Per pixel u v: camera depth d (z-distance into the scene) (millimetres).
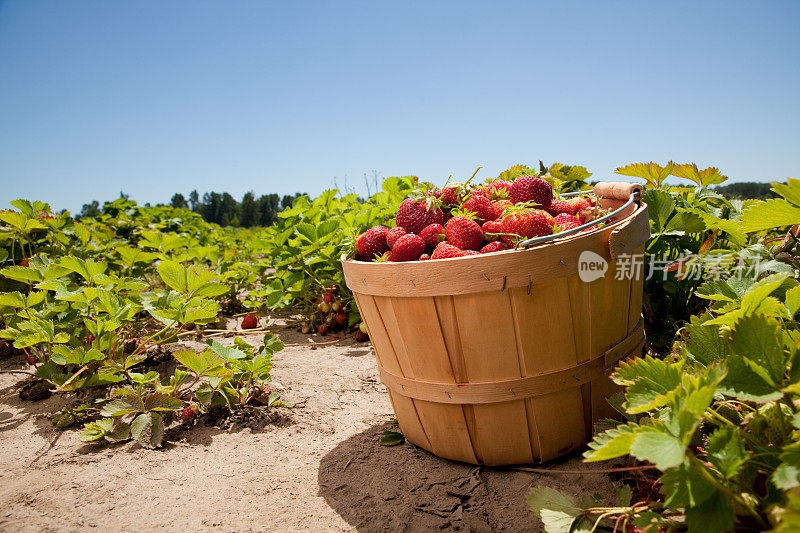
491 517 385
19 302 679
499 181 557
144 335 882
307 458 489
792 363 274
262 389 612
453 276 379
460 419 428
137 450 507
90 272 754
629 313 452
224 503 414
